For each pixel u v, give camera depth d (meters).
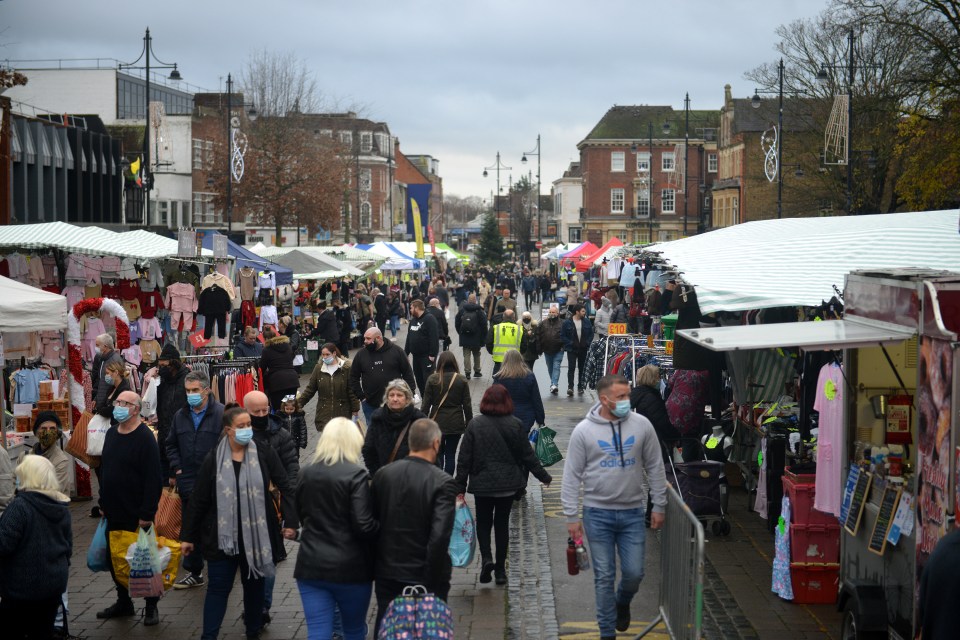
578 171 126.75
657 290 19.17
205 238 20.86
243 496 7.25
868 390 7.42
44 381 13.43
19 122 34.12
